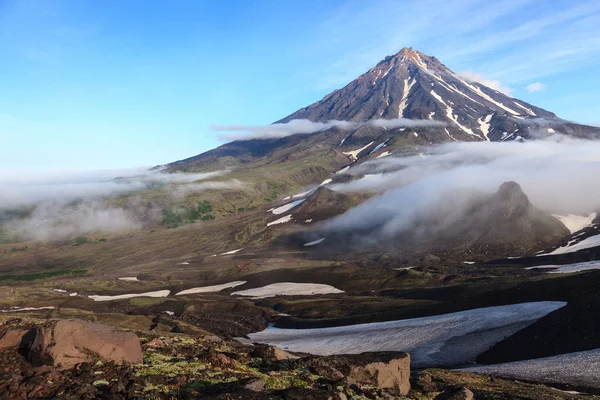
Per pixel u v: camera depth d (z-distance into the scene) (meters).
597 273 83.38
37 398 18.23
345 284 151.12
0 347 22.94
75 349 22.14
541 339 63.00
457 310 88.69
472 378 48.19
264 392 20.20
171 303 140.25
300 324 102.06
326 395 19.94
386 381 29.83
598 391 45.16
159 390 19.52
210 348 28.06
